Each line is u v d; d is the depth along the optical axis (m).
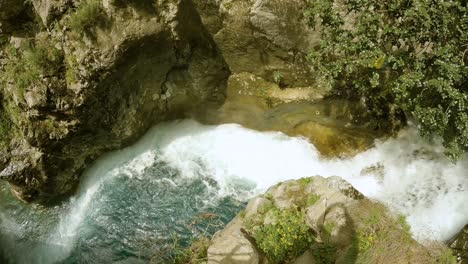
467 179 9.83
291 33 9.97
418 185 9.97
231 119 11.41
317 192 9.12
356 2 8.54
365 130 10.68
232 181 10.82
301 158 10.84
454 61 7.87
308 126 10.95
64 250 9.96
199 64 10.78
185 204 10.51
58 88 9.18
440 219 9.27
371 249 8.38
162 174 11.01
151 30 9.32
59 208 10.52
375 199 9.52
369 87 9.86
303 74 10.59
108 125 10.09
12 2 8.90
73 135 9.73
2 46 9.37
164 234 10.02
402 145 10.47
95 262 9.74
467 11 7.87
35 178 9.95
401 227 8.90
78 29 8.91
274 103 11.02
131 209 10.46
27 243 10.02
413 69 8.44
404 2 8.16
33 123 9.43
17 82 9.20
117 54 9.09
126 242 9.96
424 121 8.33
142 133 11.17
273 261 8.27
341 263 8.20
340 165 10.63
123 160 11.06
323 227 8.53
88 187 10.78
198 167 11.07
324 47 8.78
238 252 8.17
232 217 10.22
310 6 9.45
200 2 9.80
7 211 10.35
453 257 8.40
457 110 8.28
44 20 9.05
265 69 10.82
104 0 8.91
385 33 8.26
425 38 8.20
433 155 10.23
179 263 8.88
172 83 10.91
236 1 9.84
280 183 9.55
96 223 10.30
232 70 11.09
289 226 8.41
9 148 9.80
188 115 11.54
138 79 10.06
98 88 9.30
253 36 10.22
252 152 11.07
